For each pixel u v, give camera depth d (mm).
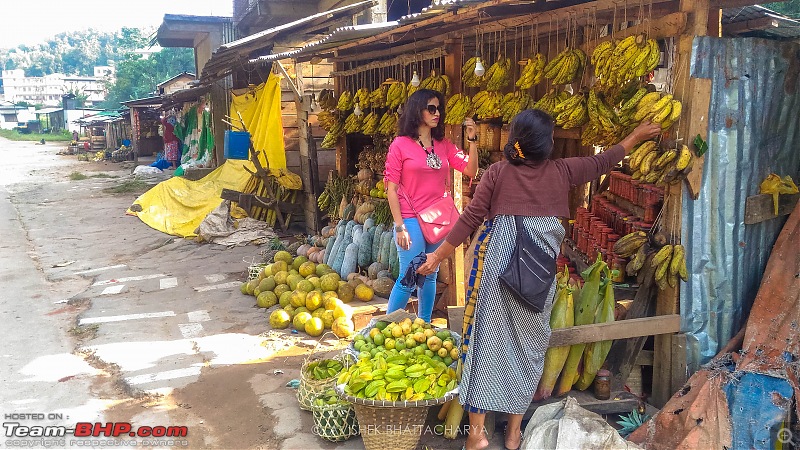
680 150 3260
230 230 9453
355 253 6230
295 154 10320
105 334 5387
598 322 3518
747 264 3639
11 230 10898
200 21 16672
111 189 16766
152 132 30188
